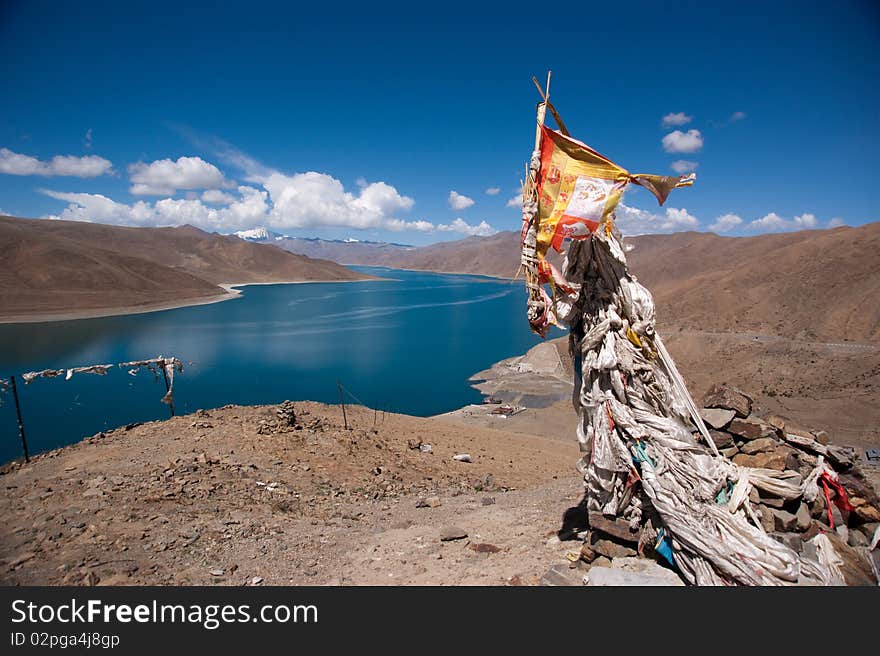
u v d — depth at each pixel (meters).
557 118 7.47
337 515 12.16
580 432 8.11
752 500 7.45
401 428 24.75
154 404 46.88
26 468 13.77
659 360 7.93
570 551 8.29
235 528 10.42
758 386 48.41
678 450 7.12
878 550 7.65
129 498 11.48
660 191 6.81
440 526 11.02
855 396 39.84
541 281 7.92
